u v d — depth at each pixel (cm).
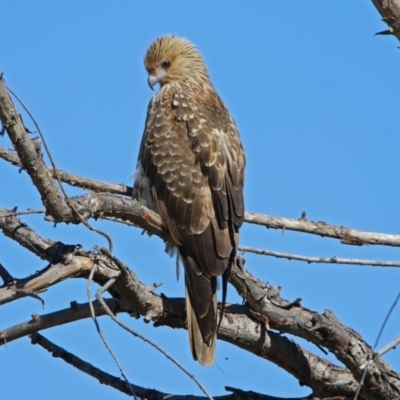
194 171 1231
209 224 1184
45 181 905
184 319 1109
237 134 1315
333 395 1160
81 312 1016
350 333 1123
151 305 1073
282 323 1111
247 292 1115
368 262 1127
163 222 1216
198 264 1162
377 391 1139
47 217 943
